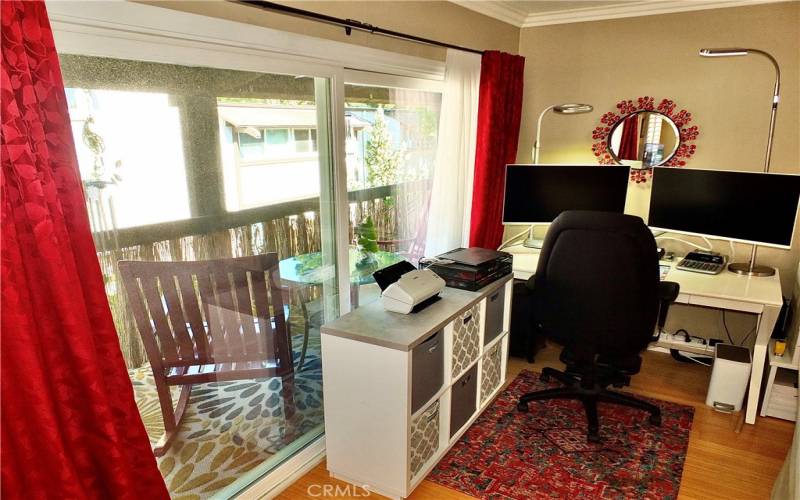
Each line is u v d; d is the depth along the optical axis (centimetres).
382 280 232
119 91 151
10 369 112
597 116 343
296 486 216
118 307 160
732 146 307
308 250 228
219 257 190
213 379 196
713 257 305
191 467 194
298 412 239
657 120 323
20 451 116
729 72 300
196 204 178
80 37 135
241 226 196
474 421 260
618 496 209
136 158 158
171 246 172
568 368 294
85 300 128
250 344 209
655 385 301
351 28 211
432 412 217
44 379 116
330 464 219
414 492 212
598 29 331
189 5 158
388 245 281
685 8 304
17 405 114
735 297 247
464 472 224
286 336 225
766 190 265
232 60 176
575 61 342
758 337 254
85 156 145
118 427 138
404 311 217
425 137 292
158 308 173
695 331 337
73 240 124
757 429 255
